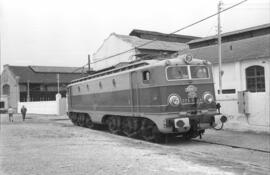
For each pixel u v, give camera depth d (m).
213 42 47.38
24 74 77.25
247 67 37.34
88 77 23.45
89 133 18.86
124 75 17.89
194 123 15.17
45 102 53.47
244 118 18.27
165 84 15.03
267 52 35.56
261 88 36.19
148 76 15.81
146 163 9.69
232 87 38.53
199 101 15.57
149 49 48.69
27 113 59.16
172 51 50.44
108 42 52.75
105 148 12.73
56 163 9.94
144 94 16.12
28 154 11.70
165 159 10.31
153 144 13.97
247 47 38.34
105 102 20.34
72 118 27.19
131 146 13.33
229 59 38.41
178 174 8.32
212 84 16.08
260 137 16.28
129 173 8.48
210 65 16.23
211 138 16.58
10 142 15.11
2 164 10.01
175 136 17.25
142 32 56.47
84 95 23.88
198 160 10.17
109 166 9.34
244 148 13.70
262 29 42.16
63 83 79.38
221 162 9.89
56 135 17.83
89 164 9.67
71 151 12.12
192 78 15.55
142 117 16.58
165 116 14.87
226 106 19.12
